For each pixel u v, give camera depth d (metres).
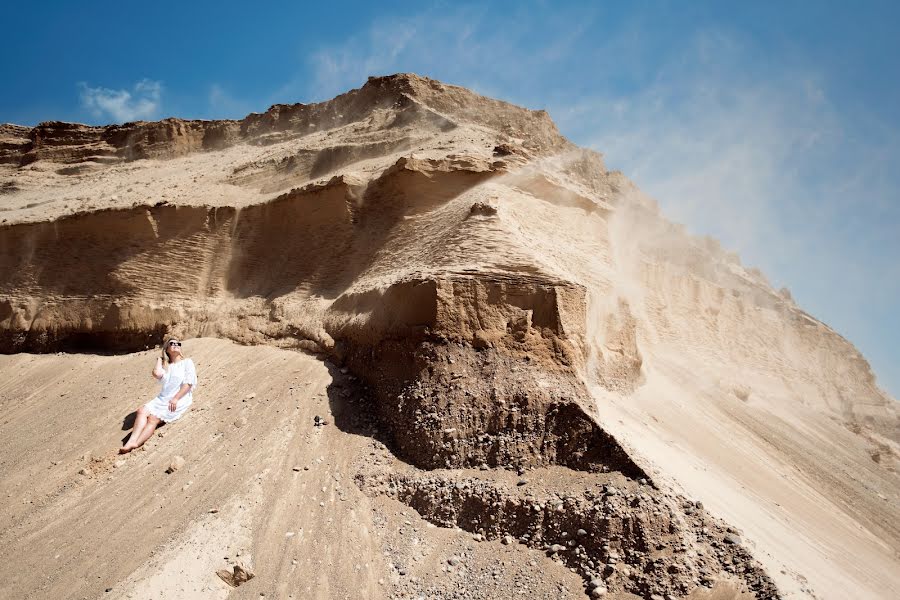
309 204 18.50
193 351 16.56
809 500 14.62
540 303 12.49
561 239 17.89
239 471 11.45
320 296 17.11
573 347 12.22
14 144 40.12
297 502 10.62
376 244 17.11
